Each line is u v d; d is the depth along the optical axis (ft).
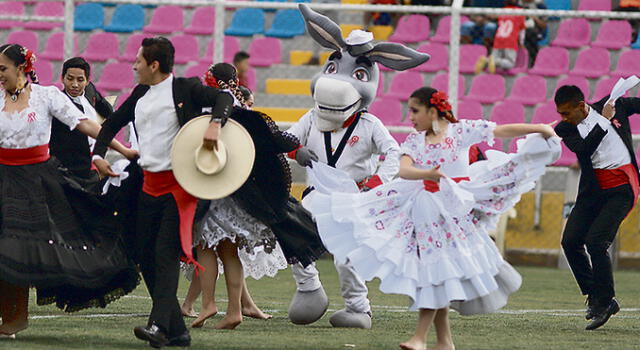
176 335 64.03
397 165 78.89
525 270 141.18
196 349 63.72
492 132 63.98
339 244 63.93
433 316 63.00
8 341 65.16
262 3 136.87
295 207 77.41
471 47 170.30
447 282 61.52
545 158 64.75
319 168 74.84
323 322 83.46
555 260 150.20
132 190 67.00
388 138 79.71
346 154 79.87
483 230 64.39
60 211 65.51
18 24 190.80
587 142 80.94
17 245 63.00
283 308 94.17
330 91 78.64
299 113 167.63
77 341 65.98
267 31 184.85
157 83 64.85
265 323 81.61
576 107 80.84
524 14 135.54
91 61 175.73
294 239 76.33
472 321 84.74
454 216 62.49
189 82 65.00
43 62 174.81
